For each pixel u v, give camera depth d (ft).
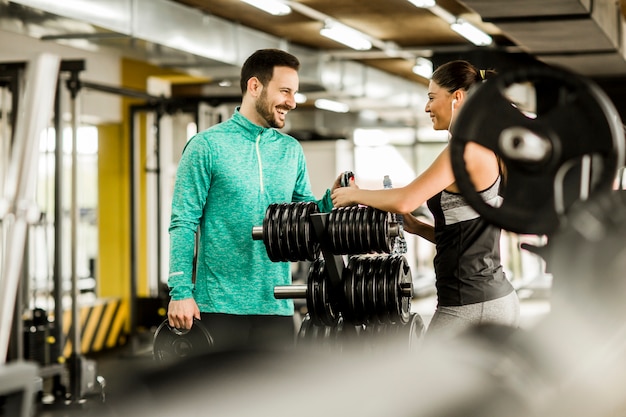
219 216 12.32
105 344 37.17
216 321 12.30
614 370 4.98
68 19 21.67
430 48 40.01
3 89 25.12
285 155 12.78
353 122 54.24
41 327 24.62
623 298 5.41
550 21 25.66
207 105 33.94
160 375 4.33
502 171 10.46
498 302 11.27
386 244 11.80
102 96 37.58
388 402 4.27
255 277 12.35
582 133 5.64
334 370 4.39
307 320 12.74
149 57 27.63
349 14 33.35
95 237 38.91
